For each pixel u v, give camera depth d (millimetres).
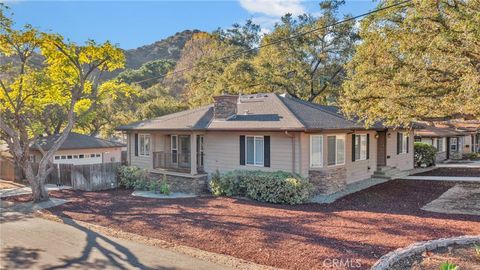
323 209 13516
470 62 9648
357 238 9477
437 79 11312
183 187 18844
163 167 20969
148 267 8008
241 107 20375
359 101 13047
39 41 15703
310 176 16359
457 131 32062
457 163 29484
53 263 8414
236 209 13820
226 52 37688
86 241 10148
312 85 33844
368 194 16188
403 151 24219
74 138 27750
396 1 11562
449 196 15203
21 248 9586
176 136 21594
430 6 9953
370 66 12555
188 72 42344
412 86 11469
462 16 9188
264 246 9094
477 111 10594
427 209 12961
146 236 10453
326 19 31922
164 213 13383
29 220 13031
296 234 10047
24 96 17594
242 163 17828
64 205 15578
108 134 37750
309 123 15938
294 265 7816
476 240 8328
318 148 16406
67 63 16766
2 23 15383
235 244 9359
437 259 7305
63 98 18984
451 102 11141
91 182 19797
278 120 16812
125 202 15945
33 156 25578
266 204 14758
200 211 13594
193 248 9242
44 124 28000
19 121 16812
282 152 16453
